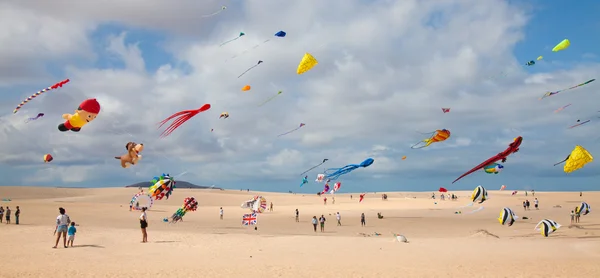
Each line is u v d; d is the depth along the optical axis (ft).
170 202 257.34
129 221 133.18
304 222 147.23
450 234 107.34
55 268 47.42
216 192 338.95
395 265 53.36
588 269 51.52
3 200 235.81
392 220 152.87
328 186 88.17
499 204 226.79
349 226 132.77
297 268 50.08
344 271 48.29
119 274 44.80
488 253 67.00
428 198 309.01
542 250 71.72
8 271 45.06
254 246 71.56
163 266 50.70
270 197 320.70
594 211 177.17
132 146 53.11
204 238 81.20
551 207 201.46
